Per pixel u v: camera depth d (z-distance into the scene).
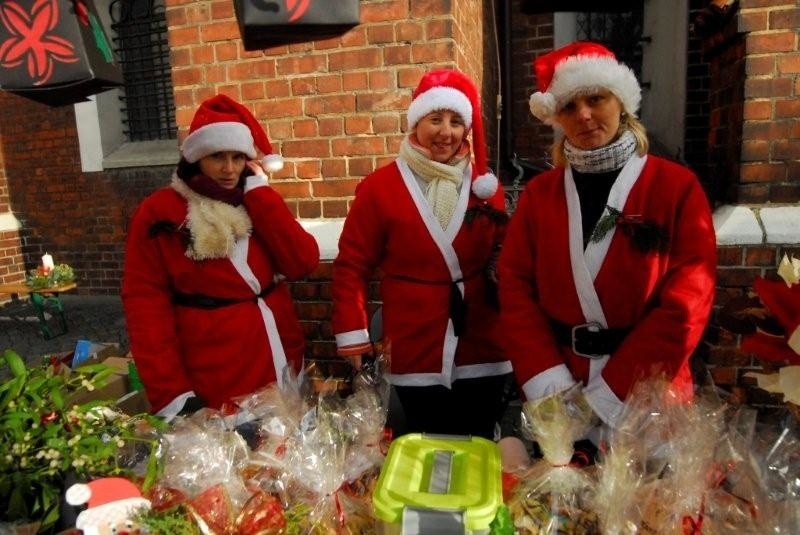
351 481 1.18
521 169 3.90
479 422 2.04
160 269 1.80
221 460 1.10
